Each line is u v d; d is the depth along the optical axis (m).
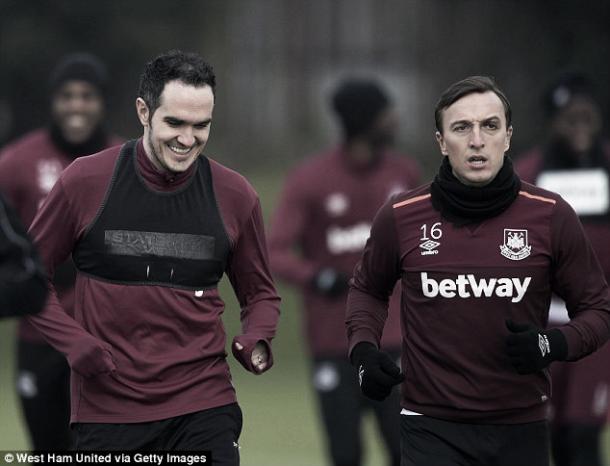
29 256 17.38
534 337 19.17
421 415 20.19
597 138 31.08
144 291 19.95
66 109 29.70
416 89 123.56
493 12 96.50
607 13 86.25
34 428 29.56
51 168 29.86
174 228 20.17
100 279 20.11
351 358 20.78
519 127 91.38
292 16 129.25
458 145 19.66
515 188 19.92
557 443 30.89
